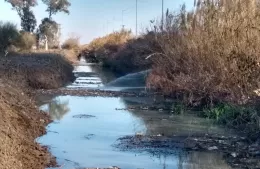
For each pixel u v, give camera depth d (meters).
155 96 22.23
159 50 24.98
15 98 14.79
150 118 16.42
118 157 10.89
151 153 11.29
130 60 39.19
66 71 35.78
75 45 86.94
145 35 33.69
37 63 29.81
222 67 17.77
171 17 24.84
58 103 20.38
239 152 11.28
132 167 10.04
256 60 17.44
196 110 18.11
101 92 24.97
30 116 13.98
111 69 49.56
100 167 9.95
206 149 11.64
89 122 15.59
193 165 10.21
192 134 13.47
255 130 13.16
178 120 15.98
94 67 56.06
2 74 21.67
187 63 19.30
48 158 10.48
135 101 21.31
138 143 12.34
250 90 17.02
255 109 15.20
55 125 14.87
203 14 19.94
